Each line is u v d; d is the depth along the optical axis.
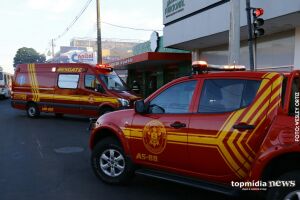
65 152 9.38
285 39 13.06
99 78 15.11
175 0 16.94
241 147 4.64
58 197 5.83
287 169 4.38
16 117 17.91
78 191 6.13
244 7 12.10
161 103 5.77
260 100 4.65
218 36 14.70
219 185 4.97
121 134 6.17
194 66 5.45
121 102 14.41
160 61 22.17
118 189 6.25
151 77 28.70
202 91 5.30
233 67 5.67
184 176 5.40
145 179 6.82
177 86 5.63
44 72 16.92
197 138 5.09
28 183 6.59
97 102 14.99
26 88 17.42
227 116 4.87
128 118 6.13
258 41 14.45
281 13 10.68
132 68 30.11
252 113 4.65
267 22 11.61
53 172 7.36
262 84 4.72
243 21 12.17
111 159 6.46
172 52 21.30
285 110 4.42
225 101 5.01
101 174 6.59
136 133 5.95
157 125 5.62
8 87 38.75
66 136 12.01
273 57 13.67
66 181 6.72
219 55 17.45
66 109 16.06
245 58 15.24
